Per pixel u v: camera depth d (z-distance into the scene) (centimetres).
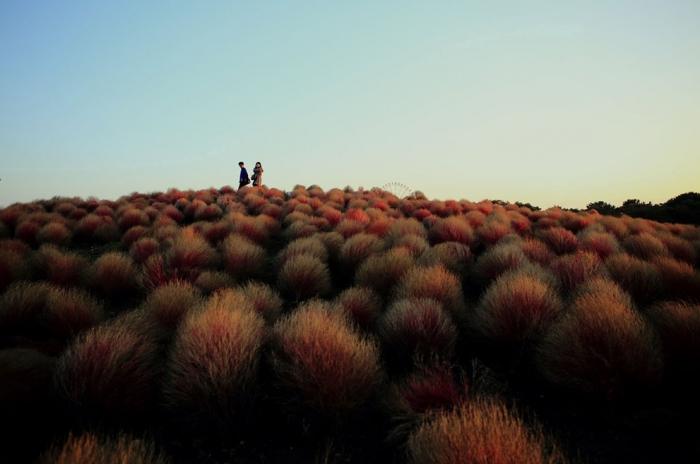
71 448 260
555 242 979
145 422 354
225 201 1714
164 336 481
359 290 580
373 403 373
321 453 320
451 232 1046
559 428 338
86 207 1714
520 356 450
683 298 594
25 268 718
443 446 257
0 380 324
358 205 1738
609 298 455
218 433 343
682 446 311
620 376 363
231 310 449
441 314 475
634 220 1606
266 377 405
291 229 1169
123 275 702
